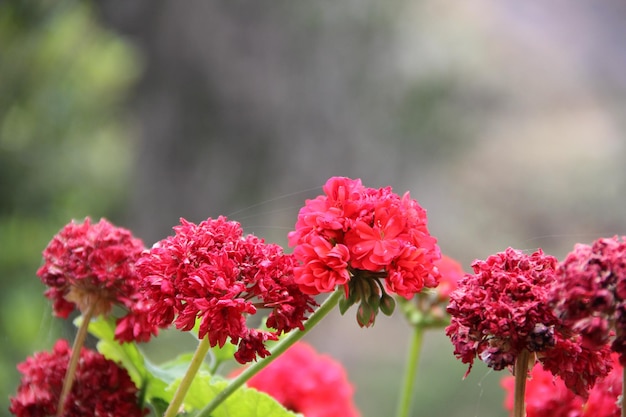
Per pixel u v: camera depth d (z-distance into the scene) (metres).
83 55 3.62
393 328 6.54
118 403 1.21
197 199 8.02
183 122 8.08
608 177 8.11
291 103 8.39
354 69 8.44
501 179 8.23
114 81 3.78
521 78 9.05
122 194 4.02
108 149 3.79
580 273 1.02
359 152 8.31
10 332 2.92
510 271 1.09
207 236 1.11
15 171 3.40
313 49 8.45
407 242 1.11
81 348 1.24
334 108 8.40
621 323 1.01
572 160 8.39
